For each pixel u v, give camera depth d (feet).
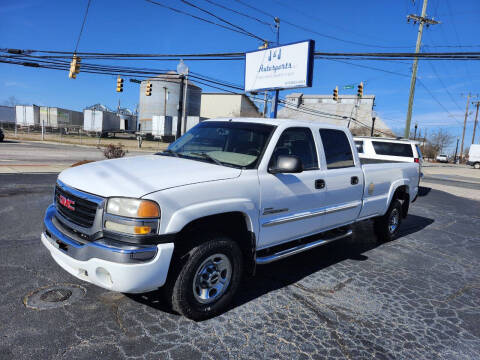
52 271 12.98
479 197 44.16
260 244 11.68
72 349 8.68
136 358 8.54
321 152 14.02
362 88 82.17
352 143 16.10
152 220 8.73
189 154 12.76
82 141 122.72
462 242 21.75
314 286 13.46
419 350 9.75
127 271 8.48
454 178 79.36
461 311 12.28
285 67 55.77
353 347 9.65
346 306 12.01
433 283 14.71
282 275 14.38
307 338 9.91
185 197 9.31
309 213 13.21
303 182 12.76
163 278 9.05
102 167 10.91
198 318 10.27
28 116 158.81
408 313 11.86
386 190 18.30
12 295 11.06
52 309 10.41
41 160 52.16
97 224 8.93
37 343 8.80
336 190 14.44
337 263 16.29
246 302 11.79
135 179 9.53
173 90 216.33
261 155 11.66
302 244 13.84
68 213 9.92
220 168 10.94
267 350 9.23
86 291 11.64
